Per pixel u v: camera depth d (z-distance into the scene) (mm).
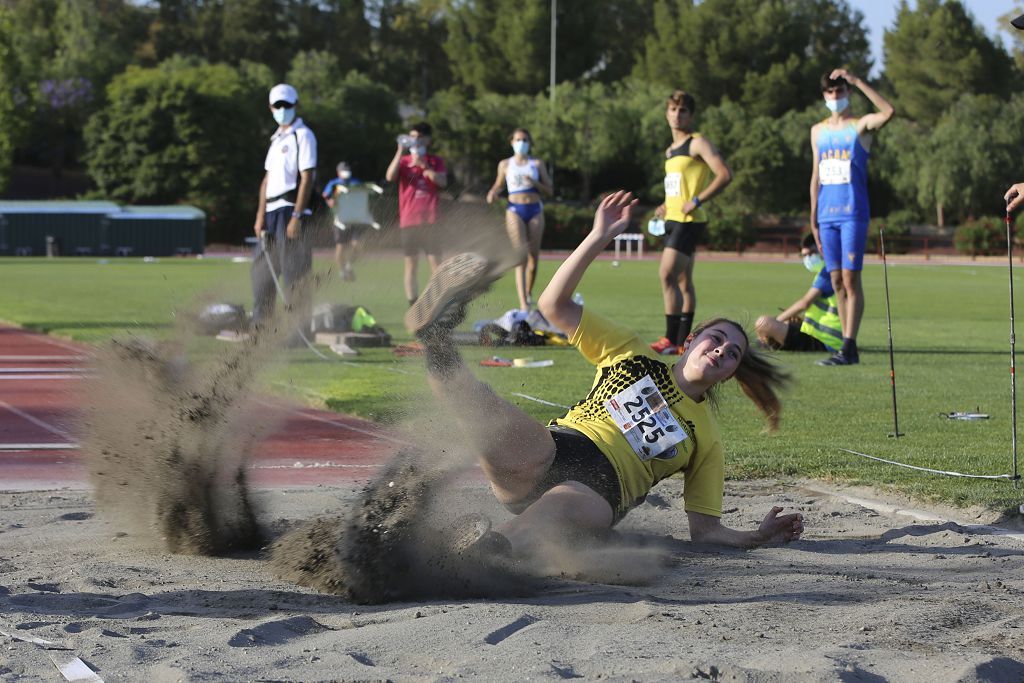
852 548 14109
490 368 31016
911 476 17953
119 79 169625
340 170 61594
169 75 166750
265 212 35625
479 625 10148
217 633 9797
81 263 103875
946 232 168500
